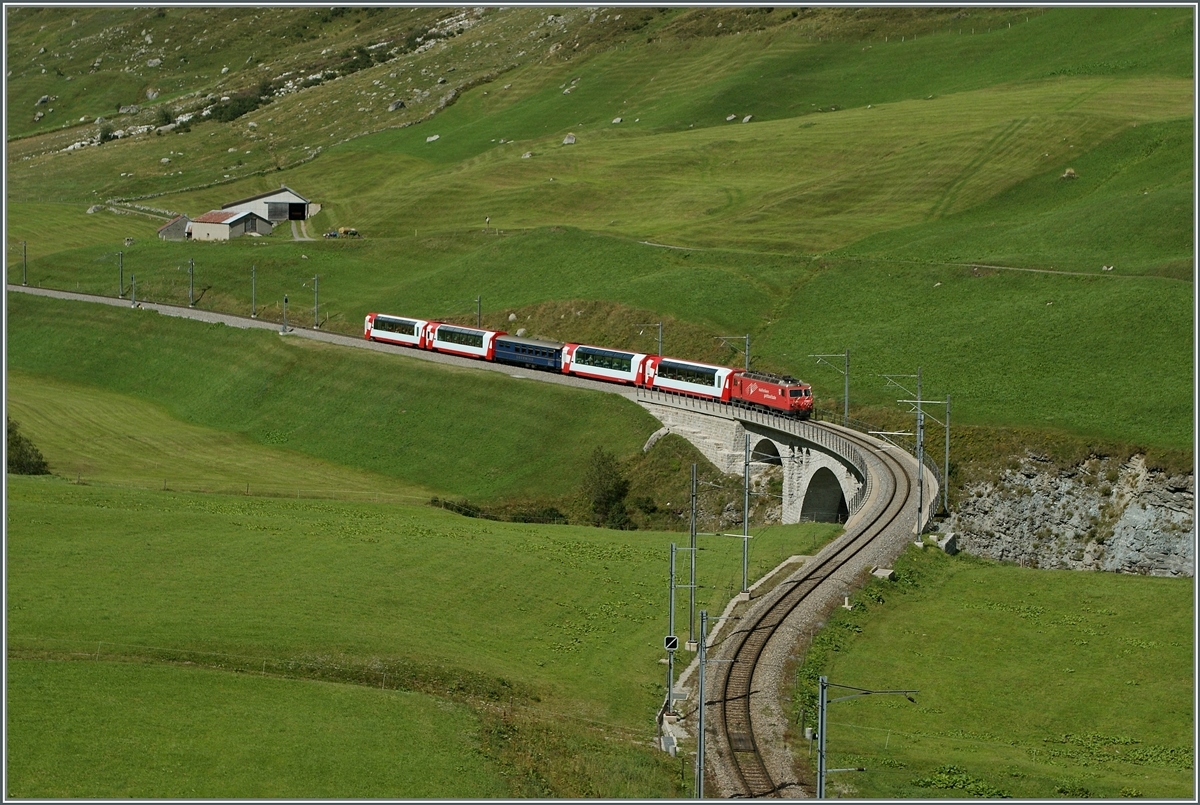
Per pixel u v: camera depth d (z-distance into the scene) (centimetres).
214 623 7506
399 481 14600
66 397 17900
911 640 8300
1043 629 8475
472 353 16988
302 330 19112
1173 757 6725
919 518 9850
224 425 16888
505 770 6078
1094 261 16750
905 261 18025
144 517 9612
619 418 14612
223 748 5972
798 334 16375
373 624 7756
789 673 7588
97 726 6075
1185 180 19825
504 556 9419
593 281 19488
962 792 6062
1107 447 11731
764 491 13162
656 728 6850
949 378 13988
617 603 8738
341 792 5656
